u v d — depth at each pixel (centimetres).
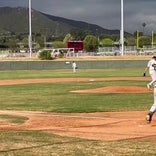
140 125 1484
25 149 1062
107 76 5138
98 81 4312
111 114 1852
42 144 1129
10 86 3834
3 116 1816
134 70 6462
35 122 1617
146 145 1107
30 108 2127
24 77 5188
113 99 2533
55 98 2656
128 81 4250
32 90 3350
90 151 1031
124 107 2106
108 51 10162
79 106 2177
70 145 1110
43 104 2306
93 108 2081
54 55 8619
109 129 1406
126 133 1316
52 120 1669
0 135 1284
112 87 3231
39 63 7019
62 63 7069
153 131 1352
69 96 2775
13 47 17362
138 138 1220
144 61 6931
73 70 6488
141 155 989
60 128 1444
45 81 4453
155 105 1511
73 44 10831
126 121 1602
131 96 2703
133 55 8625
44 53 7675
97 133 1320
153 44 13400
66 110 2016
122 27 7719
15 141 1177
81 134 1302
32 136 1266
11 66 6938
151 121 1568
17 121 1653
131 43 15350
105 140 1188
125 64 6962
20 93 3080
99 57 8000
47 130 1397
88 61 7012
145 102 2341
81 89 3347
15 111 2011
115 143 1135
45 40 19388
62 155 989
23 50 13150
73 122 1602
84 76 5209
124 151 1030
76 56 8812
